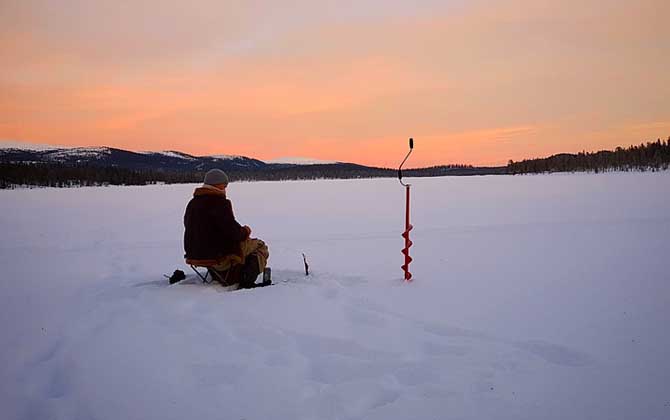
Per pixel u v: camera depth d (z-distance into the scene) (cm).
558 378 296
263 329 381
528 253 738
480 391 280
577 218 1204
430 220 1253
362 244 879
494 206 1630
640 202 1648
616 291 496
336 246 858
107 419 261
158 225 1276
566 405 263
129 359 327
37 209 1864
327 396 277
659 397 271
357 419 253
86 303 461
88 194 3206
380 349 343
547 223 1116
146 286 516
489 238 911
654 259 664
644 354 330
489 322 402
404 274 602
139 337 364
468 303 460
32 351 356
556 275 579
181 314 417
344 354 339
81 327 392
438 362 321
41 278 593
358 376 302
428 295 490
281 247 852
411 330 382
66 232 1127
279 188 3472
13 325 407
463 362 320
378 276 591
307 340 362
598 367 311
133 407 271
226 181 512
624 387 283
